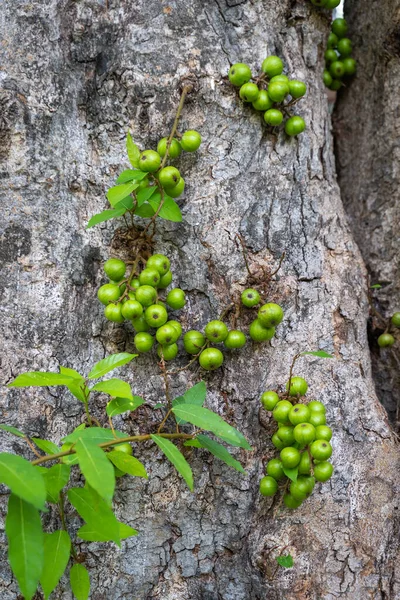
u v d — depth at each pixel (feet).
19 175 4.12
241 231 4.28
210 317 4.25
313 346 4.32
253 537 4.18
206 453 4.20
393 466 4.32
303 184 4.39
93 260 4.21
